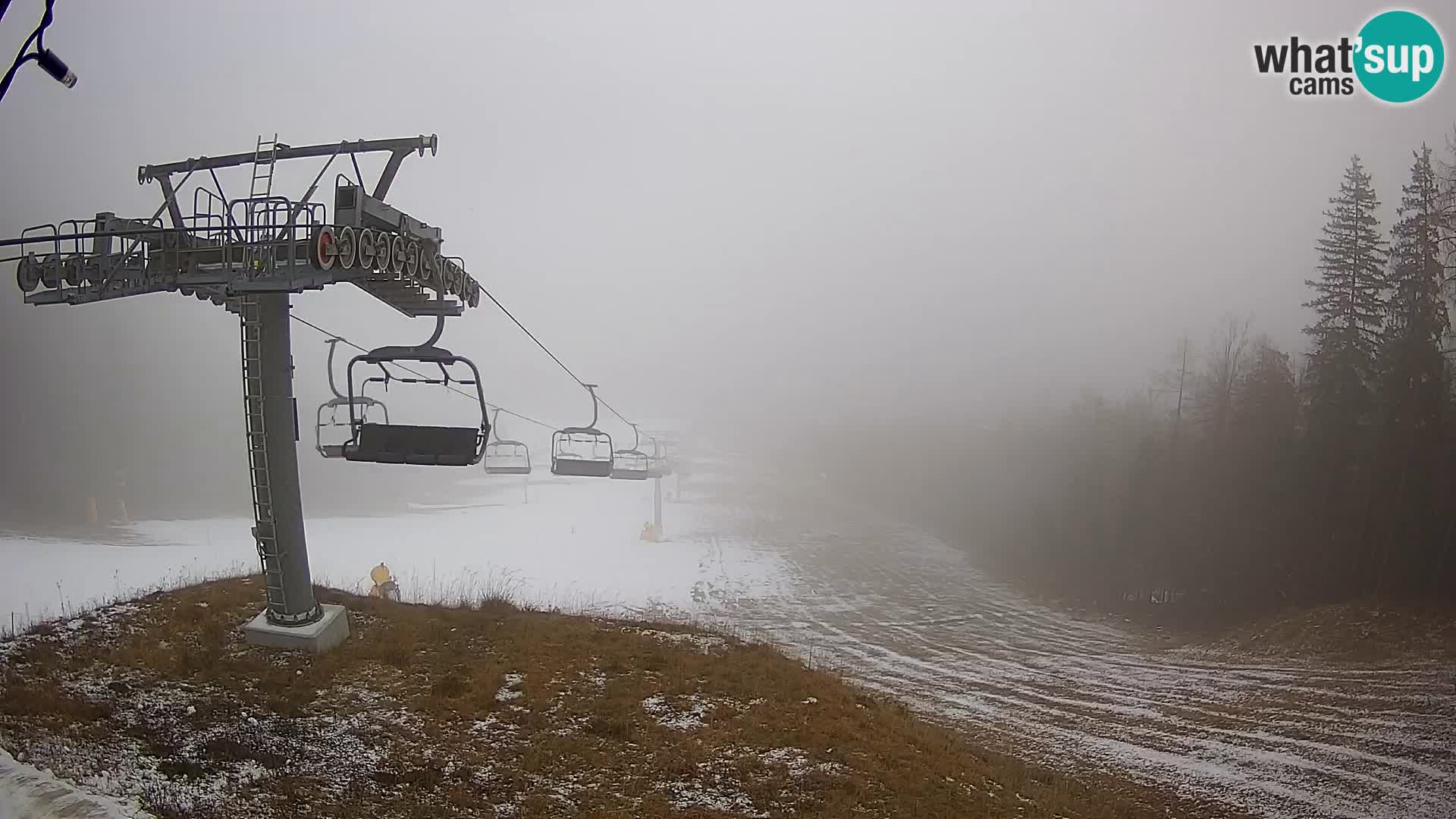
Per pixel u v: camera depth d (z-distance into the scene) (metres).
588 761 9.94
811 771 10.33
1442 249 31.41
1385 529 30.88
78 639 12.59
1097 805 13.40
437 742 10.19
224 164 11.70
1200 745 19.50
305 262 10.93
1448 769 18.17
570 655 13.62
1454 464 29.89
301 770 9.16
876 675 26.02
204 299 12.69
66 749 8.91
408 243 11.91
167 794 8.13
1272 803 16.20
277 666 12.10
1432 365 30.73
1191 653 29.80
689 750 10.51
